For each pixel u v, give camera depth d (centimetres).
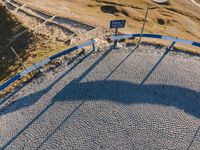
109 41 2362
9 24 3011
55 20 2883
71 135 1648
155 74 2003
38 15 3047
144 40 2323
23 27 2853
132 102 1819
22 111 1795
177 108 1791
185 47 2300
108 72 2022
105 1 3953
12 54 2564
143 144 1606
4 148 1608
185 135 1653
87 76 1998
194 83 1947
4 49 2712
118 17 3409
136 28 2970
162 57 2147
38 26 2817
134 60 2117
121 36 2180
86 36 2511
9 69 2338
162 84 1936
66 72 2042
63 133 1659
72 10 3362
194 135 1656
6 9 3244
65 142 1617
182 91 1895
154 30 3100
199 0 4975
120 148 1588
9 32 2908
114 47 2247
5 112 1803
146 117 1731
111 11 3653
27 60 2297
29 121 1733
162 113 1756
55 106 1809
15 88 1956
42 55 2289
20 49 2573
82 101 1830
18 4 3366
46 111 1784
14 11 3209
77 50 2228
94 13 3409
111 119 1722
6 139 1650
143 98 1847
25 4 3366
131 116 1736
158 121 1714
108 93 1877
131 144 1606
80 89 1909
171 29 3372
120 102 1819
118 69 2042
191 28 3697
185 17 4078
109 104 1806
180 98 1853
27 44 2597
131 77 1981
